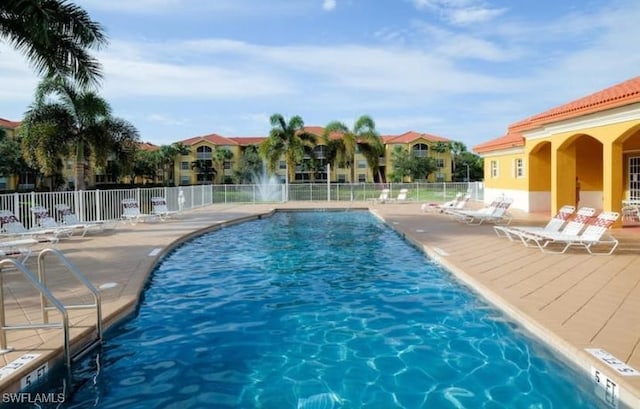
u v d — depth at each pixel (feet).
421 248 35.76
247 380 13.88
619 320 16.42
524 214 58.65
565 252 31.12
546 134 54.03
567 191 48.24
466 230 44.45
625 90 40.04
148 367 14.79
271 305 21.40
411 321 18.94
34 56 38.78
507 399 12.58
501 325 18.30
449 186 95.50
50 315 17.87
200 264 31.24
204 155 230.48
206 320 19.31
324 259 32.86
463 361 15.03
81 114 65.36
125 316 19.38
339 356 15.56
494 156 75.66
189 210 73.97
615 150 39.29
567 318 16.72
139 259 29.86
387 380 13.79
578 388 13.19
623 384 11.46
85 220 49.34
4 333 14.06
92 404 12.53
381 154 126.21
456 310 20.33
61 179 152.46
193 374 14.30
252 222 60.39
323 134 121.90
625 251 31.17
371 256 33.94
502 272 25.00
